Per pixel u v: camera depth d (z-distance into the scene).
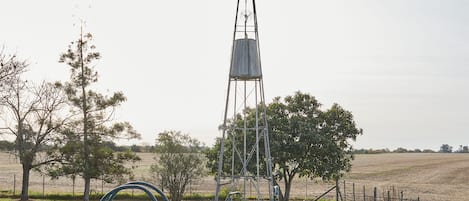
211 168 39.50
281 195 38.69
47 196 42.25
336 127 39.16
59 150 37.41
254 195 43.75
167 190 42.22
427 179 74.56
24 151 38.53
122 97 39.19
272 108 39.03
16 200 38.56
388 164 114.12
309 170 37.75
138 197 40.66
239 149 37.69
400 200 44.50
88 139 38.19
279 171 38.34
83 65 39.22
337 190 37.72
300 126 37.19
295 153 37.28
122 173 38.41
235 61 24.78
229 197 26.05
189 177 41.09
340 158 38.56
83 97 38.69
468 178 76.94
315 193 50.09
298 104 39.06
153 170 41.06
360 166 106.69
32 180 60.91
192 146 41.56
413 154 190.00
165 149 40.78
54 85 38.62
